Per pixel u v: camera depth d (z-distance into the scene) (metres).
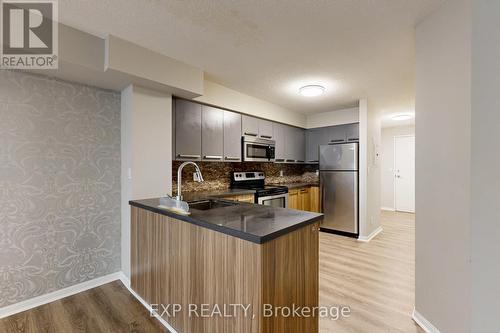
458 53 1.45
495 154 0.68
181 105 2.87
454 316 1.50
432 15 1.68
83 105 2.35
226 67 2.64
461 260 1.44
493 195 0.68
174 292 1.73
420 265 1.83
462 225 1.43
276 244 1.28
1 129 1.93
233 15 1.74
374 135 4.22
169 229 1.78
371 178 4.12
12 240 1.98
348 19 1.78
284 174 5.04
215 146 3.24
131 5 1.63
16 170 1.99
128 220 2.43
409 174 6.38
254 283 1.21
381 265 2.89
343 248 3.52
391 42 2.10
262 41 2.10
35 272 2.08
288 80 3.01
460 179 1.44
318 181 4.80
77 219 2.31
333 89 3.33
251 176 4.17
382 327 1.79
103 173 2.47
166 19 1.79
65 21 1.82
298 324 1.44
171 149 2.70
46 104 2.14
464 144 1.41
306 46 2.18
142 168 2.42
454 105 1.49
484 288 0.69
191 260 1.58
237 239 1.29
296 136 4.78
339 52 2.29
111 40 2.00
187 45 2.17
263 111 3.89
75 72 2.07
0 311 1.92
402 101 3.95
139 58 2.17
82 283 2.34
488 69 0.69
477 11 0.71
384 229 4.63
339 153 4.24
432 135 1.69
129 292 2.30
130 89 2.37
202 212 1.74
